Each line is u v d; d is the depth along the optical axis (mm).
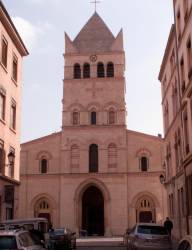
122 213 58438
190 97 30766
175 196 40906
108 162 60469
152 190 59031
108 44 65812
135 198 59031
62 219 58812
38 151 61969
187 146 32844
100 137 61406
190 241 11742
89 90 63531
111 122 62094
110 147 61094
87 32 67750
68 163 60719
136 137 61312
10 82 34438
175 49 38375
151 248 24188
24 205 60094
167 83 45344
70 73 64562
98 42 66312
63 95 63625
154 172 59562
